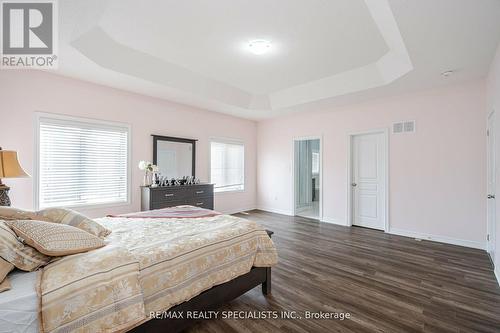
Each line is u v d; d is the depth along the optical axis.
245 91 4.99
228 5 2.30
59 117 3.43
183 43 3.04
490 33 2.35
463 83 3.68
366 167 4.84
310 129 5.59
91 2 1.98
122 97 4.09
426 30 2.31
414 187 4.15
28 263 1.32
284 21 2.55
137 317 1.30
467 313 2.00
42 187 3.33
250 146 6.58
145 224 2.29
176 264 1.60
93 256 1.39
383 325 1.85
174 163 4.83
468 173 3.65
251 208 6.61
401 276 2.68
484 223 3.51
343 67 3.76
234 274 1.96
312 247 3.66
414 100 4.14
